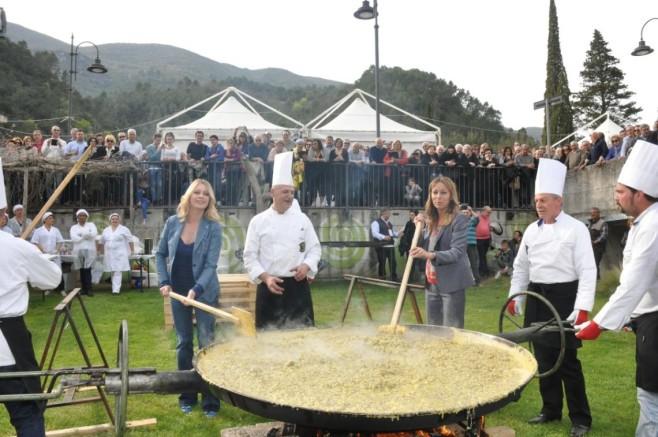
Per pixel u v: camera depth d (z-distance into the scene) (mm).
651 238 2785
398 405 2250
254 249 4512
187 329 4402
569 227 4023
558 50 42469
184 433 4227
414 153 14461
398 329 3625
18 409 2996
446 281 4336
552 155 15305
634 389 5289
